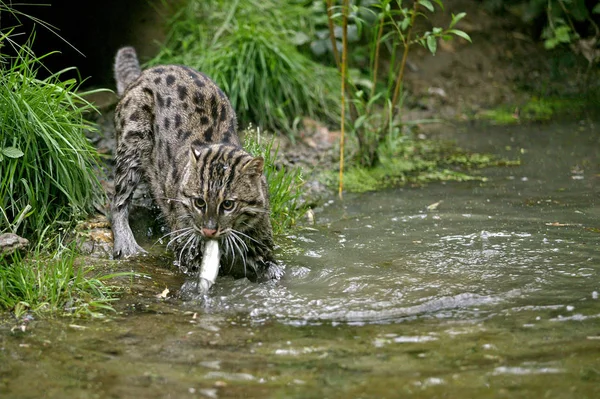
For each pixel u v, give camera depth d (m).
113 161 8.76
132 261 7.34
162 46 11.45
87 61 11.20
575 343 5.39
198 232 6.82
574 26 14.56
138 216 8.48
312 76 11.80
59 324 5.84
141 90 8.17
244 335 5.64
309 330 5.72
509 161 10.75
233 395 4.72
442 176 10.23
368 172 10.41
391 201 9.30
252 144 8.73
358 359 5.20
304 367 5.09
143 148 8.09
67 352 5.33
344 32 9.24
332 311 6.07
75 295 6.38
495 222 8.34
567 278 6.71
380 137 10.57
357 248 7.69
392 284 6.66
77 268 6.99
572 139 11.67
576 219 8.36
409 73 13.53
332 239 8.02
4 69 7.99
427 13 14.02
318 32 12.12
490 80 13.80
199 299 6.43
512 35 14.55
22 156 7.41
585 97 13.66
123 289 6.61
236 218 6.80
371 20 12.34
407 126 12.30
